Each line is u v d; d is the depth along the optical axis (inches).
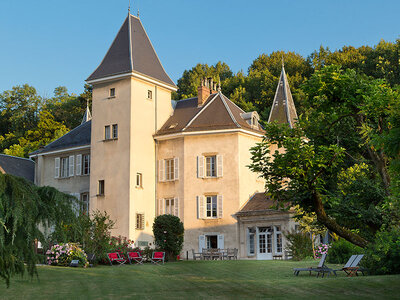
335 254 1067.9
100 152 1558.8
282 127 738.8
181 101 1713.8
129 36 1616.6
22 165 1889.8
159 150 1583.4
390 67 2172.7
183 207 1513.3
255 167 738.2
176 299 590.2
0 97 3157.0
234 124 1497.3
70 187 1688.0
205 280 774.5
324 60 2532.0
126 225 1465.3
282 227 1363.2
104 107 1577.3
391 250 751.1
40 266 935.7
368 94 720.3
